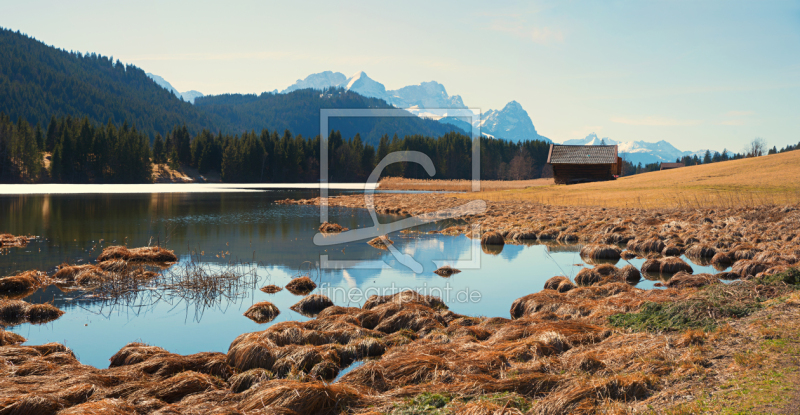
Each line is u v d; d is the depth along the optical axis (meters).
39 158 115.62
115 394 7.07
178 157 143.12
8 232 28.55
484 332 10.70
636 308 10.96
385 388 7.24
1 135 106.81
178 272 18.80
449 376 7.29
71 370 8.17
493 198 53.34
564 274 18.81
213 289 16.16
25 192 68.56
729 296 10.52
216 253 23.19
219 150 140.88
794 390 5.55
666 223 28.55
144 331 12.16
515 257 22.61
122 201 54.09
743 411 5.15
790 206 28.98
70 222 34.00
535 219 33.62
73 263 20.03
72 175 111.44
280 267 20.05
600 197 45.56
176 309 14.08
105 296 15.28
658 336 8.41
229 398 7.12
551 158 69.12
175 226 32.81
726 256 19.86
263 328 12.43
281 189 93.31
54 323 12.70
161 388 7.32
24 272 17.14
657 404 5.65
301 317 13.33
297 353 8.80
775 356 6.65
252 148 132.38
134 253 20.98
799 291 10.03
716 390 5.82
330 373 8.40
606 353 7.78
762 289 11.02
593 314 11.08
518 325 10.39
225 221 36.47
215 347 11.07
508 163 152.50
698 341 7.81
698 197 39.03
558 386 6.54
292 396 6.39
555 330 9.52
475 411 5.76
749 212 29.31
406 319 11.48
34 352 9.06
